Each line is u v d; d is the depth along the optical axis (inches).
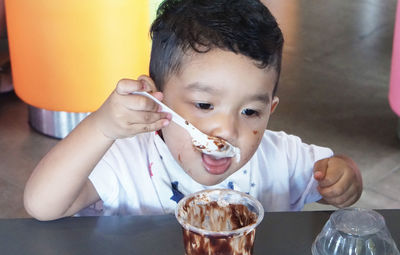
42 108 99.3
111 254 34.8
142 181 45.8
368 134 109.0
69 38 91.3
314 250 35.5
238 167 39.3
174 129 38.2
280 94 122.3
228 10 37.4
